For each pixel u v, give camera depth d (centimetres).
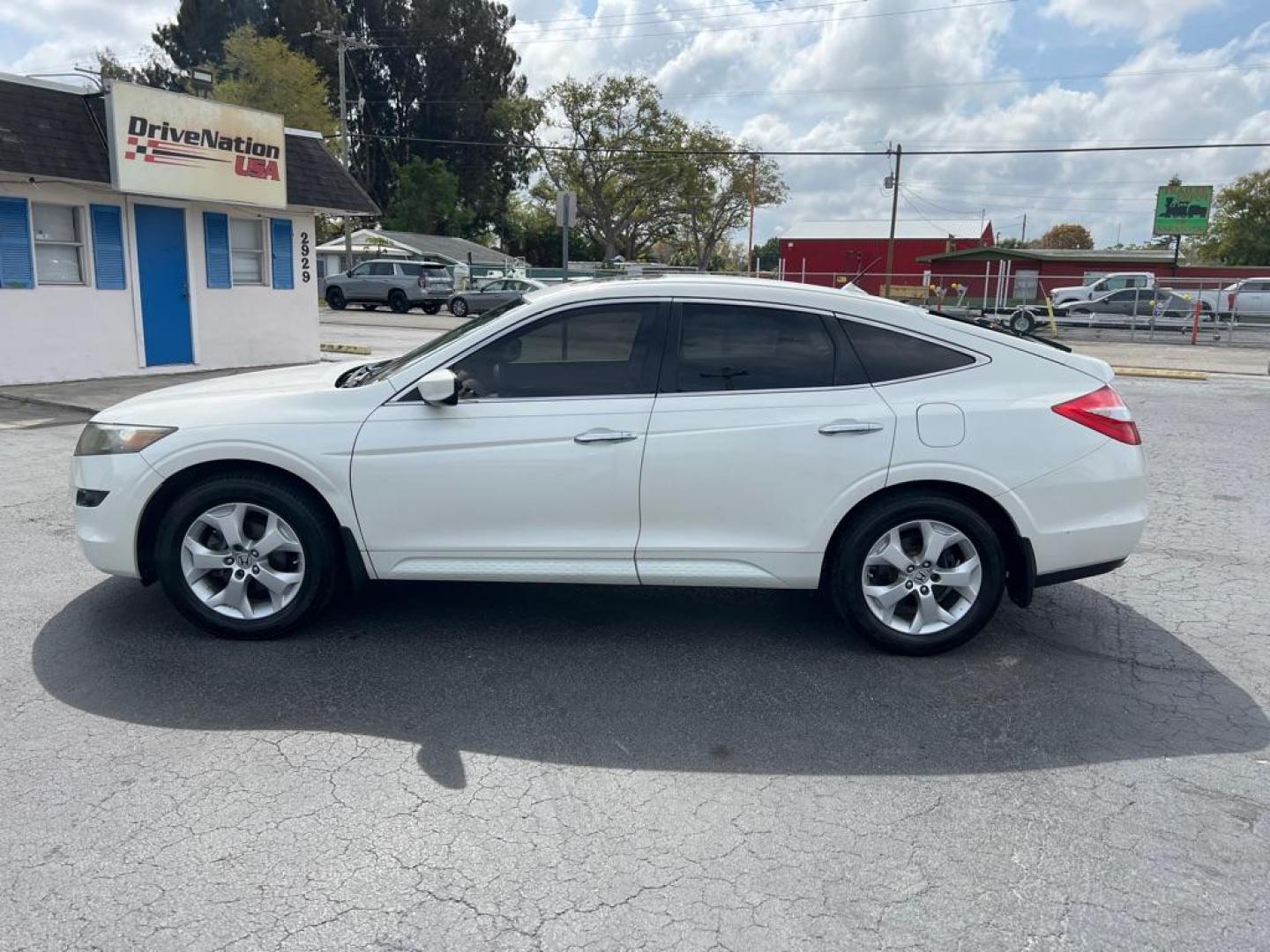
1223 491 817
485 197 6838
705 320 444
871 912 275
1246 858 302
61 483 763
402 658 444
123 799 325
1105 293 3125
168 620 484
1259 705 409
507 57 6725
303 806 323
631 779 345
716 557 440
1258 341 2850
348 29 6419
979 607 445
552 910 274
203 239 1482
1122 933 267
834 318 445
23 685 409
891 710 400
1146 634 488
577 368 443
